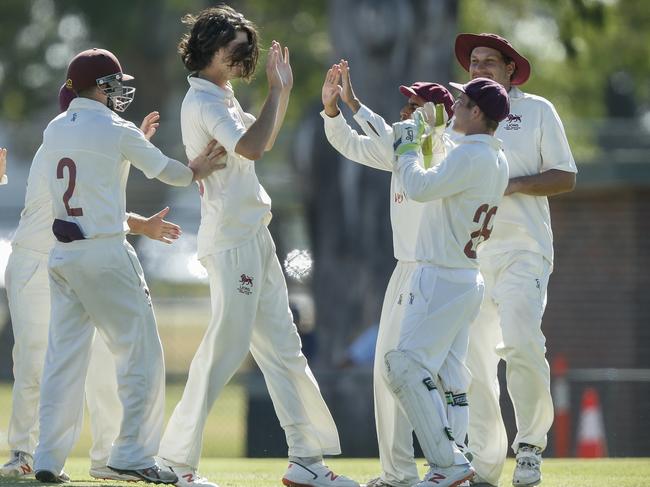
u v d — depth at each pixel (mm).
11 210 93062
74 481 25875
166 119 131000
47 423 24531
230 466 33906
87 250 24141
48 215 27109
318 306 72188
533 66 110688
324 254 72125
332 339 71375
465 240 24031
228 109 24906
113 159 24156
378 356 25812
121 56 126375
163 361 24875
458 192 23766
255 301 25094
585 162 59094
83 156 24094
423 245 24203
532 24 110062
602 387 52031
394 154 24328
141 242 90562
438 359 24062
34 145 110000
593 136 87375
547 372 27453
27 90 128000
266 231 25531
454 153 23812
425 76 69125
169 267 91750
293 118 106438
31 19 124812
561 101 114812
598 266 60469
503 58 28375
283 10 107312
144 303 24641
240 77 25344
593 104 116812
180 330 111062
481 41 28375
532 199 27828
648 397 51594
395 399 25109
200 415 24953
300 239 92750
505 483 28781
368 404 52438
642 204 59875
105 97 24672
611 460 36781
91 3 120062
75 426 24828
